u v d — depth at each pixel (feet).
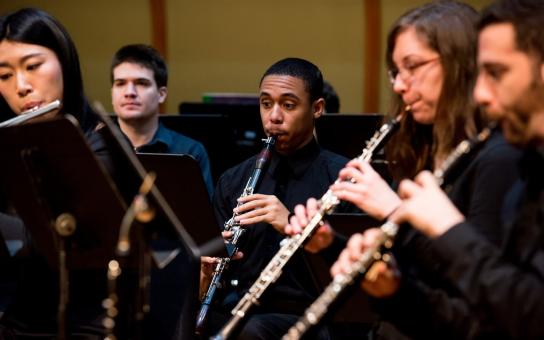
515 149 8.61
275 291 14.75
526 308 7.20
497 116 7.85
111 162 10.11
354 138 18.04
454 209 7.95
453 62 9.63
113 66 20.70
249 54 35.24
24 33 11.75
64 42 12.11
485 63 7.81
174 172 12.28
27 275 11.76
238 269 15.29
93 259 10.12
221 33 35.27
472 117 9.57
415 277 9.43
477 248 7.59
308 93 15.74
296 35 34.91
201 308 13.93
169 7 35.29
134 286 11.53
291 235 11.04
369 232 8.61
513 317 7.25
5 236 11.63
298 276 14.78
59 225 9.51
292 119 15.62
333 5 34.53
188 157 12.11
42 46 11.88
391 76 10.73
